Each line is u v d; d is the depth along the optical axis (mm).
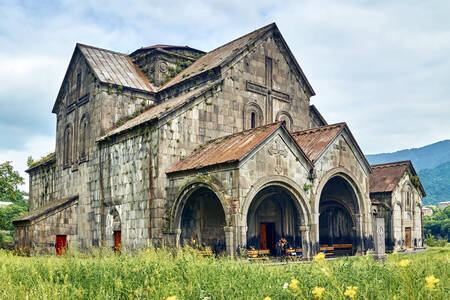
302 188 24531
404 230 35906
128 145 28375
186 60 37656
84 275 12539
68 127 38031
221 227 26812
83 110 35188
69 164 36531
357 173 28109
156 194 25359
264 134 23391
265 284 10219
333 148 26719
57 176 39219
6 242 44812
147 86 34906
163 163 25688
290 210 28891
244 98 30438
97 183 31375
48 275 12969
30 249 31406
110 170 30000
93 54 36094
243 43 32125
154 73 35906
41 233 32062
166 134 26047
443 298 7953
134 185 27375
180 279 11281
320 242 33969
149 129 26594
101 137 31422
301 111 34531
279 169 23500
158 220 25125
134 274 11867
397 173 36531
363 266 13188
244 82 30594
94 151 32188
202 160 24359
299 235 28406
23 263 17203
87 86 34750
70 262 15203
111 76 33719
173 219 24516
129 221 27500
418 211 38750
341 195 29484
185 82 32125
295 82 34375
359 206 28328
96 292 10562
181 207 24578
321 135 27672
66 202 33344
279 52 33406
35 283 11898
